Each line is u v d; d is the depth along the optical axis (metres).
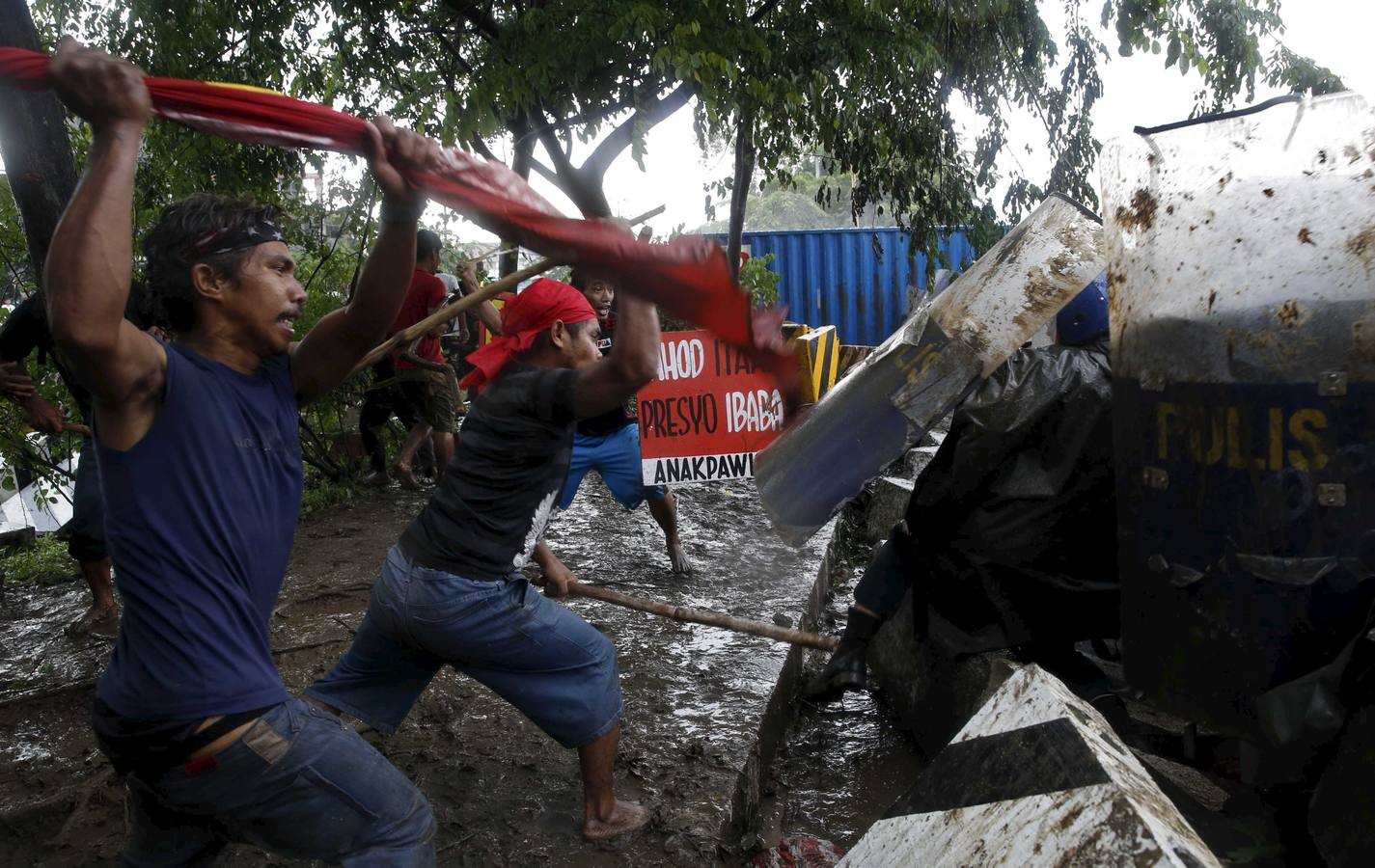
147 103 1.58
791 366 1.88
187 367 1.74
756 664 4.14
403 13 8.70
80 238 1.51
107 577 4.56
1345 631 2.06
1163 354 2.24
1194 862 1.53
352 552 5.72
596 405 2.47
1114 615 3.17
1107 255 2.42
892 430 3.19
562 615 2.72
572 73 7.14
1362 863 2.04
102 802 3.12
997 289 3.05
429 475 7.82
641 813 2.93
